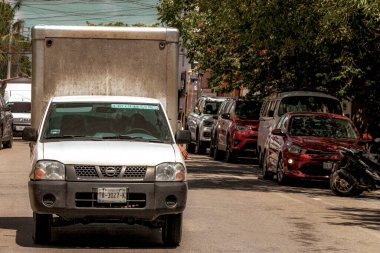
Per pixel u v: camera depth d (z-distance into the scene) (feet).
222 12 81.20
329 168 75.36
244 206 58.34
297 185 79.66
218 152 121.80
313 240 43.39
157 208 38.58
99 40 52.49
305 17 77.05
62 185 38.14
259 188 74.64
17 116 172.55
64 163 38.45
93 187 38.14
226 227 47.26
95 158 38.55
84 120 42.86
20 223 47.16
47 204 38.27
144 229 46.14
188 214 52.85
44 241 40.16
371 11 69.46
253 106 116.98
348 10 69.72
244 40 82.84
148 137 42.52
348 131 80.23
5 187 67.56
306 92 99.50
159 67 53.01
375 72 95.04
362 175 69.41
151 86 53.01
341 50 90.79
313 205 61.05
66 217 38.81
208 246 40.40
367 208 60.75
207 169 99.50
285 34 79.56
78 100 43.98
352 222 51.60
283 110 97.55
